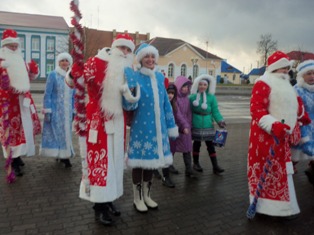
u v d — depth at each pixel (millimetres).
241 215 4035
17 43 5051
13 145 5070
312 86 4953
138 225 3688
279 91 3779
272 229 3705
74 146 7227
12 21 45250
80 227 3580
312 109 4883
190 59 50594
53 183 4871
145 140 3809
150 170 4078
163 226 3686
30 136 5270
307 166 6414
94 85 3430
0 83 4895
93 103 3510
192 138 5574
